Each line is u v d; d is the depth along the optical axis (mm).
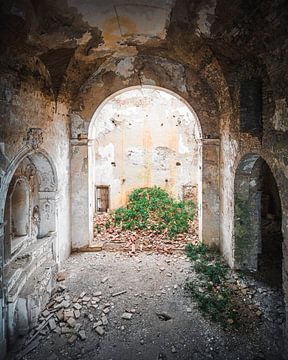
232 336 4777
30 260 5715
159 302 5816
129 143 12773
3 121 4473
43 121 6102
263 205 10906
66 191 7840
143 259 7895
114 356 4441
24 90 5195
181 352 4492
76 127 8102
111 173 12789
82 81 7672
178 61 7523
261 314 5262
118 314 5453
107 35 6184
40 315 5344
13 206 6199
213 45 5715
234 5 4293
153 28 5953
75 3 4805
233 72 6090
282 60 4008
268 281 6367
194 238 9273
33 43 5098
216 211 8172
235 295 5898
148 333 4934
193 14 5062
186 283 6484
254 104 5176
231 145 6766
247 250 6805
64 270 7227
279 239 8891
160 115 12703
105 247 8719
